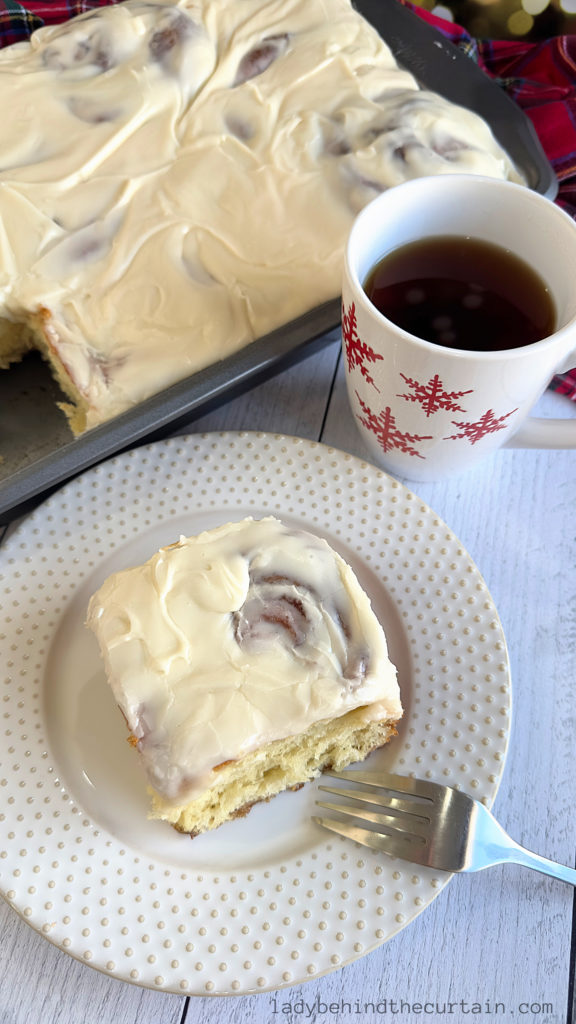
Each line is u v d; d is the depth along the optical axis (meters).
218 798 0.29
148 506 0.34
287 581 0.29
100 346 0.37
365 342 0.30
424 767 0.29
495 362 0.27
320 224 0.38
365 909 0.27
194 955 0.26
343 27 0.43
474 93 0.44
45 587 0.32
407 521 0.34
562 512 0.38
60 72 0.41
